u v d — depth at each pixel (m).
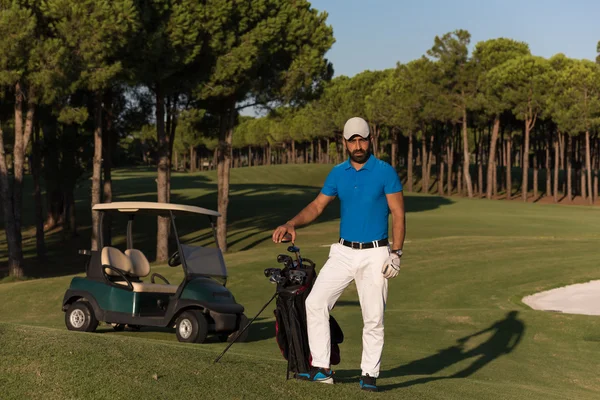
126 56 27.42
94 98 31.03
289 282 5.28
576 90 57.69
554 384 9.74
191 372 5.14
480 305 18.89
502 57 65.19
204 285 11.59
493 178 71.31
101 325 13.56
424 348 12.25
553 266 23.73
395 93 73.75
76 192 66.94
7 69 23.86
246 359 6.16
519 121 72.00
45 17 24.75
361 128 5.07
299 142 115.75
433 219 42.84
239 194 64.44
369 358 5.21
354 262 5.10
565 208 55.12
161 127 32.50
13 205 28.12
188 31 28.19
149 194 63.34
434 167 99.12
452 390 6.33
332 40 34.59
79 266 35.72
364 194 5.10
